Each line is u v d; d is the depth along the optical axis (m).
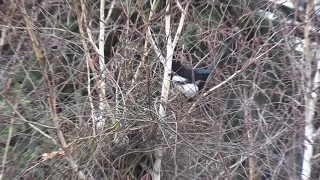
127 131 9.21
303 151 9.35
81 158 9.14
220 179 9.23
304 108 9.48
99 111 9.20
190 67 9.79
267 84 11.48
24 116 9.83
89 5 11.73
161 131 8.91
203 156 9.15
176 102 9.49
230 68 11.38
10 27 9.58
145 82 9.25
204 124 9.52
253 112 11.06
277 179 9.50
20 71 10.23
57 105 9.77
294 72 9.52
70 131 9.51
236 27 10.89
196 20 11.90
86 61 10.19
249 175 9.54
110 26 11.20
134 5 11.29
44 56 9.20
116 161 9.47
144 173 9.93
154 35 9.92
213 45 10.57
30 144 9.70
